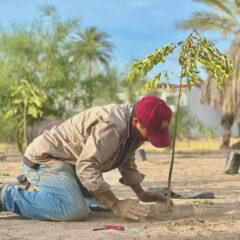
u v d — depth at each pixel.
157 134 4.88
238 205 6.04
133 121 4.94
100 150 4.82
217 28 26.80
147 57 5.27
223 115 31.67
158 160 16.98
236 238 4.23
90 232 4.46
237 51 27.75
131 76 5.36
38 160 5.08
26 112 22.92
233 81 28.77
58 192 4.95
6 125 24.38
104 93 26.02
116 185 8.49
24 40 24.03
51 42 24.47
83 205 4.96
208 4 26.58
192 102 50.09
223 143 32.12
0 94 23.69
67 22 25.05
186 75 5.20
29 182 5.20
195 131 37.56
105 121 4.86
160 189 6.89
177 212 5.45
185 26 25.95
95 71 26.12
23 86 22.48
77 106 25.61
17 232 4.49
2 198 5.07
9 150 26.42
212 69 5.18
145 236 4.30
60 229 4.61
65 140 5.08
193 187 8.52
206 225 4.76
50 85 24.41
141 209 4.82
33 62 24.38
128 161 5.44
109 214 5.37
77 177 5.21
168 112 4.87
